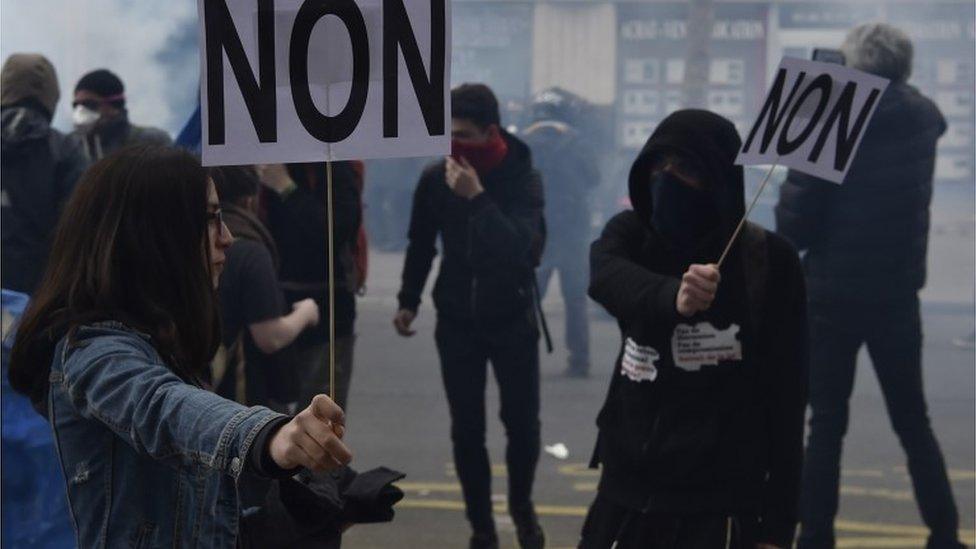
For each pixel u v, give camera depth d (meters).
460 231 7.75
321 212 7.82
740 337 4.86
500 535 8.54
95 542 3.29
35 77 8.54
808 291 7.56
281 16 3.66
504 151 7.81
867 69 7.49
